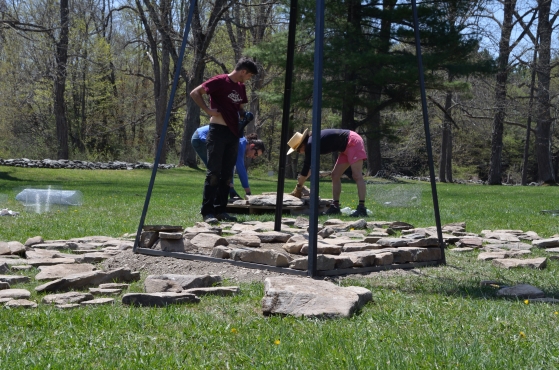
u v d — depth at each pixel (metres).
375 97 27.06
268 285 3.79
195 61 30.69
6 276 4.47
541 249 6.52
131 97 45.66
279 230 6.85
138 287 4.34
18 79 37.03
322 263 4.76
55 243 5.96
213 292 4.10
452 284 4.59
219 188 8.48
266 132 52.22
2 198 11.83
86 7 37.31
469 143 53.31
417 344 3.00
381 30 24.62
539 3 34.62
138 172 27.16
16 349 2.88
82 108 43.19
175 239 5.42
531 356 2.80
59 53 32.31
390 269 5.16
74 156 37.72
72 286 4.26
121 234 7.11
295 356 2.80
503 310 3.67
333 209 9.95
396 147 47.16
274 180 28.06
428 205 12.57
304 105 25.39
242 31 37.50
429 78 23.94
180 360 2.78
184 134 32.12
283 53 24.42
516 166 56.66
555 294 4.30
